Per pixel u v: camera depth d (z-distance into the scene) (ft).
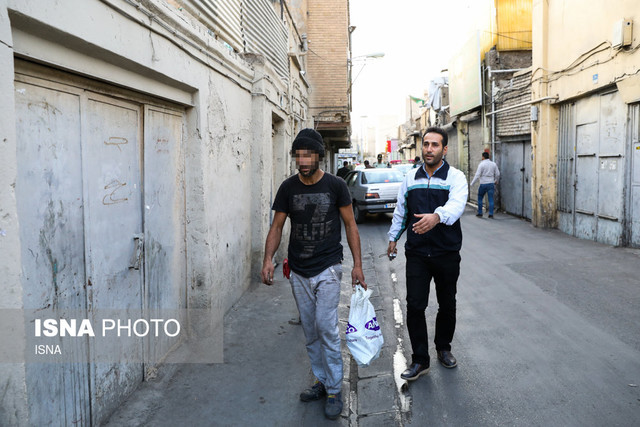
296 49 38.70
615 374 12.06
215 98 15.46
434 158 11.58
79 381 9.05
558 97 32.99
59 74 8.36
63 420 8.57
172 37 11.68
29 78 7.62
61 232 8.42
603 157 27.99
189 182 14.19
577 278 20.57
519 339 14.49
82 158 9.07
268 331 15.57
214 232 15.31
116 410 10.48
